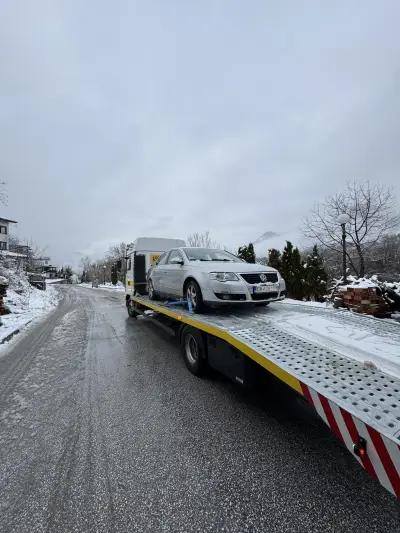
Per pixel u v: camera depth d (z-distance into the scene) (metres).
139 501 1.86
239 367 3.02
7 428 2.81
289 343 2.81
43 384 3.96
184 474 2.10
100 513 1.78
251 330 3.27
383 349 2.56
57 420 2.95
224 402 3.26
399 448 1.35
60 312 12.47
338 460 2.24
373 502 1.82
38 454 2.39
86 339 6.80
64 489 1.98
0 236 38.53
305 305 5.26
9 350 5.95
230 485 1.98
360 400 1.74
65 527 1.68
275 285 4.33
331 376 2.07
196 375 4.09
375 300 6.52
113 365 4.71
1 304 10.66
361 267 15.32
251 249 16.98
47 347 6.12
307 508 1.78
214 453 2.34
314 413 2.98
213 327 3.47
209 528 1.65
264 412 3.02
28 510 1.81
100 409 3.16
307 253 19.12
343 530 1.62
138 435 2.63
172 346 5.93
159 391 3.60
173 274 5.59
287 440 2.51
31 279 31.80
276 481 2.01
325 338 2.95
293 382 2.10
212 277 4.25
